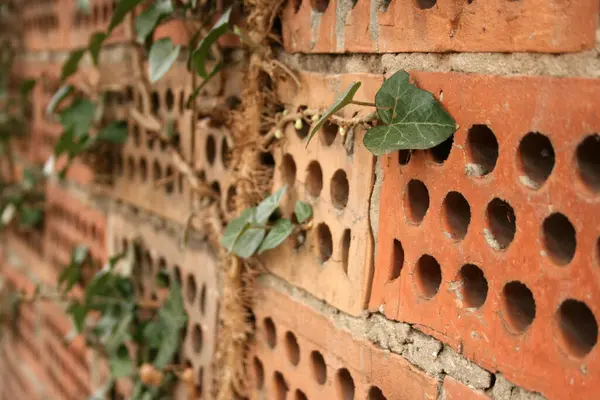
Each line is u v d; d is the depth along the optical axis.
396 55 1.04
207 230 1.62
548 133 0.80
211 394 1.65
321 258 1.25
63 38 2.56
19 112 3.16
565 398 0.80
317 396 1.25
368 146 0.99
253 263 1.43
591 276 0.77
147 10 1.61
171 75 1.74
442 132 0.94
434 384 0.99
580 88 0.77
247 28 1.37
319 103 1.21
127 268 2.07
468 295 0.95
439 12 0.95
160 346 1.84
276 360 1.39
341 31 1.14
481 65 0.89
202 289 1.69
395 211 1.05
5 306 3.56
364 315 1.13
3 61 3.22
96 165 2.21
